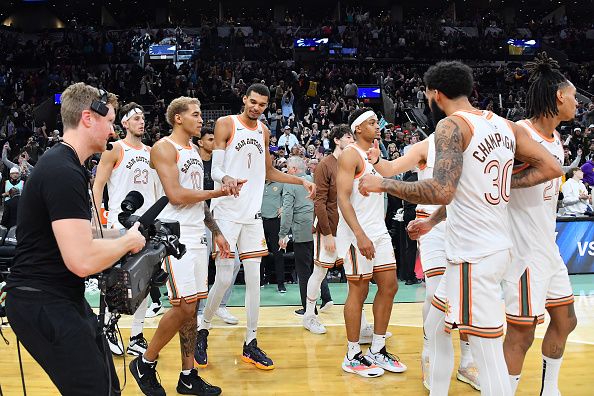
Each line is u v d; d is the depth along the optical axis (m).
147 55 21.95
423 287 6.63
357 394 3.34
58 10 31.22
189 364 3.38
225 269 3.88
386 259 3.79
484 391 2.31
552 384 2.93
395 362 3.76
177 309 3.23
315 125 14.34
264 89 3.92
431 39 25.00
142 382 3.27
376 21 27.70
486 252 2.30
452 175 2.23
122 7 31.16
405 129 13.52
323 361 3.98
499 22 29.42
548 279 2.76
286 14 32.88
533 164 2.46
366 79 20.22
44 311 1.98
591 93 20.67
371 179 2.31
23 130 16.23
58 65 21.83
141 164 4.46
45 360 2.01
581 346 4.23
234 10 32.53
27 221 2.02
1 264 6.72
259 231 3.99
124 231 2.54
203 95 18.30
